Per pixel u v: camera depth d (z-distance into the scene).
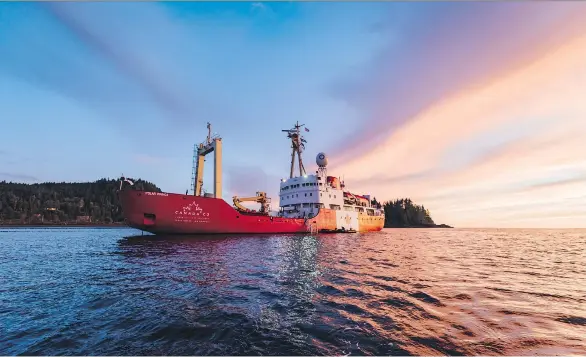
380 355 5.94
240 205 43.78
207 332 7.12
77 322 7.91
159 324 7.68
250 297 10.28
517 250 31.66
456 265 18.41
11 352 6.21
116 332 7.19
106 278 13.63
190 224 34.84
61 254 24.11
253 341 6.61
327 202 51.09
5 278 13.96
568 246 39.72
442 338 6.75
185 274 14.48
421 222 191.50
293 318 8.09
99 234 68.00
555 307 9.24
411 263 18.92
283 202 54.47
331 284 12.31
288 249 26.09
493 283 12.84
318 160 54.38
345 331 7.15
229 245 28.53
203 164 45.41
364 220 61.09
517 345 6.43
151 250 24.52
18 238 51.12
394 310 8.78
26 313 8.69
